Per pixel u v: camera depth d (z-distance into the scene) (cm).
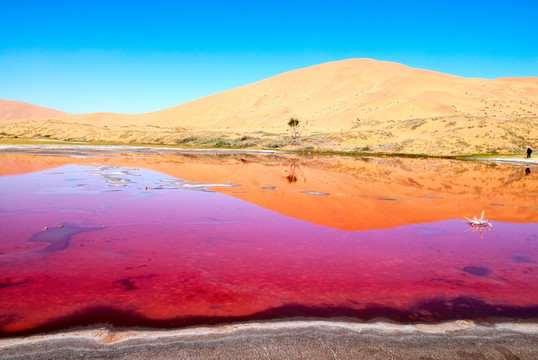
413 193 1923
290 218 1302
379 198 1731
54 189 1802
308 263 868
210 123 13375
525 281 794
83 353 494
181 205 1480
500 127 6438
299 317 611
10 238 1001
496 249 1012
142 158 4012
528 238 1131
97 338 532
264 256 909
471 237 1126
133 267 817
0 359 475
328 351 515
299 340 540
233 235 1082
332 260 892
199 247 966
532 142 5962
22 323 570
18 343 513
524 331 589
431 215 1416
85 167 2900
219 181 2208
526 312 654
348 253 947
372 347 529
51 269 794
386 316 624
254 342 531
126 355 491
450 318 624
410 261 899
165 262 852
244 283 744
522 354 525
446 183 2397
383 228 1205
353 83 13888
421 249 995
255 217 1306
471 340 557
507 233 1184
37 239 997
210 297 677
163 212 1351
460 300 694
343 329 576
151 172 2636
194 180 2231
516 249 1016
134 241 1002
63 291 688
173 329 561
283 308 641
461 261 909
